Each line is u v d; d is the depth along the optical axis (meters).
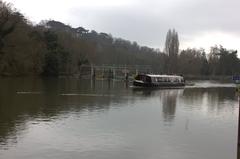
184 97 92.94
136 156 34.69
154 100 82.12
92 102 72.62
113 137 41.28
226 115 60.72
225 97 97.06
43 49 159.50
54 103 68.19
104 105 68.69
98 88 111.44
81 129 44.78
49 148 35.97
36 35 163.25
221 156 35.84
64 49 175.12
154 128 47.22
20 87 100.25
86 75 181.25
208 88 137.25
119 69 180.38
